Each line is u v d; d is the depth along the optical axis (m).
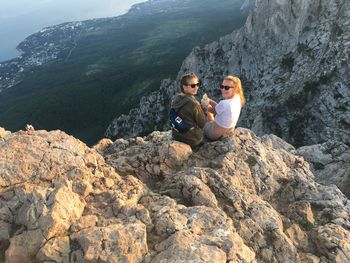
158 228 10.47
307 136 63.62
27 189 10.53
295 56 74.62
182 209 11.27
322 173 22.83
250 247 11.35
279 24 81.06
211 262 9.45
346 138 58.69
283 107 66.88
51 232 9.52
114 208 10.77
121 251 9.47
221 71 94.56
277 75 77.12
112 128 129.00
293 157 16.92
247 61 87.94
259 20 86.19
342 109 59.41
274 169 14.71
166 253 9.67
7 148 11.73
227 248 10.02
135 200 11.57
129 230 9.84
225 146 14.48
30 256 9.36
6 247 9.68
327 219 13.35
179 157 14.05
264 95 76.31
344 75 60.09
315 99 63.16
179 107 14.16
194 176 12.64
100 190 11.48
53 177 11.41
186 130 14.27
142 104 121.50
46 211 9.81
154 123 114.38
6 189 10.72
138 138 17.33
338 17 67.50
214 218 11.01
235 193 12.52
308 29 73.25
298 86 67.00
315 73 64.88
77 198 10.60
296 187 14.38
